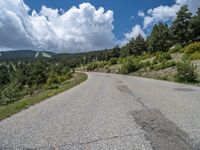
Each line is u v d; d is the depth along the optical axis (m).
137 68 45.06
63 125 6.16
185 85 15.29
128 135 4.95
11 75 65.69
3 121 7.20
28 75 51.03
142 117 6.46
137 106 8.23
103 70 79.06
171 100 9.02
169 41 65.75
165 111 7.06
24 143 4.85
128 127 5.55
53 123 6.45
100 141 4.69
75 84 24.48
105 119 6.55
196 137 4.56
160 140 4.50
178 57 36.75
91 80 30.14
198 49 35.69
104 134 5.13
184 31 56.50
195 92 11.18
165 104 8.23
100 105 9.07
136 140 4.59
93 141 4.71
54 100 11.80
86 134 5.22
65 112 8.02
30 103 11.18
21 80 50.94
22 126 6.34
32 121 6.89
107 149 4.22
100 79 31.09
